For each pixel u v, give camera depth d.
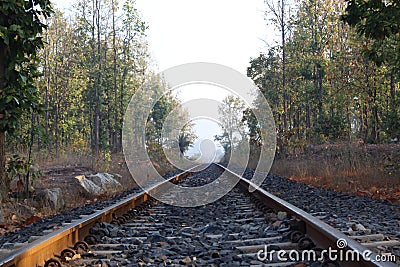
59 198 10.48
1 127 9.67
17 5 9.59
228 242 6.14
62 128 35.06
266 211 8.90
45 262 4.71
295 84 33.97
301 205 9.30
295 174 18.16
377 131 27.92
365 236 5.55
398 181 11.94
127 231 7.25
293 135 25.56
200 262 5.11
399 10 11.02
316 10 32.41
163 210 10.60
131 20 35.28
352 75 28.95
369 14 11.38
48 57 32.41
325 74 31.89
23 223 8.52
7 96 9.62
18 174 10.16
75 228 5.89
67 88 35.00
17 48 9.99
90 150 28.67
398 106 23.28
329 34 32.53
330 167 15.84
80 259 5.20
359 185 12.38
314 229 5.63
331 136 24.78
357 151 17.08
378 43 12.84
